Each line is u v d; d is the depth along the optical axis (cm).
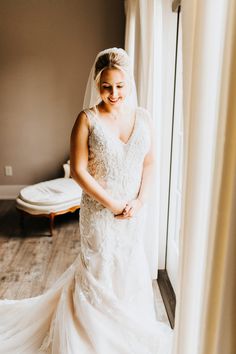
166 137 220
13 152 430
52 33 396
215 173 71
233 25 61
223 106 67
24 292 222
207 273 76
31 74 407
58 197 318
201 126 81
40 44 399
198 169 84
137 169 146
